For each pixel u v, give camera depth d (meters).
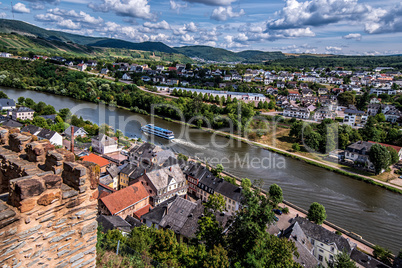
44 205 11.52
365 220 68.69
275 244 29.17
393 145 112.69
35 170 13.16
